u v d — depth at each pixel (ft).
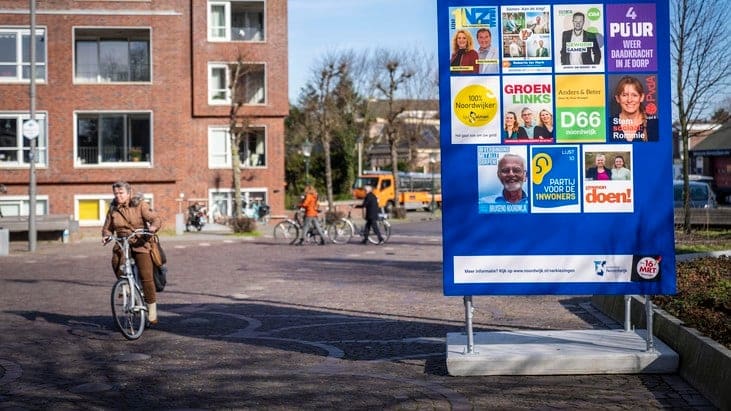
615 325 35.01
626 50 26.12
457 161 26.35
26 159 124.16
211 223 135.85
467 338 26.55
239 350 30.66
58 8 123.95
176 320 38.04
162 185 128.06
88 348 31.19
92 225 126.11
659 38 26.08
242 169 144.66
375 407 22.34
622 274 26.18
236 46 143.02
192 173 142.72
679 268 40.91
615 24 26.11
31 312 41.06
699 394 23.16
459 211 26.35
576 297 44.68
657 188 26.11
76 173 124.98
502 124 26.27
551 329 34.12
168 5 126.82
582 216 26.22
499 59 26.25
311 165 213.66
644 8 26.09
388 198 203.00
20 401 23.15
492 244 26.32
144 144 128.88
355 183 204.33
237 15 146.51
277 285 52.16
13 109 123.44
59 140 124.67
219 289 50.31
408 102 180.34
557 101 26.18
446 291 26.35
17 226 94.22
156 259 35.42
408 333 33.88
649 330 26.20
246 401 23.11
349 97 194.90
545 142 26.25
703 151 190.49
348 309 41.06
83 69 128.06
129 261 33.91
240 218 114.42
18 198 123.95
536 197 26.25
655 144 26.12
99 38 128.36
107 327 36.24
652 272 26.09
